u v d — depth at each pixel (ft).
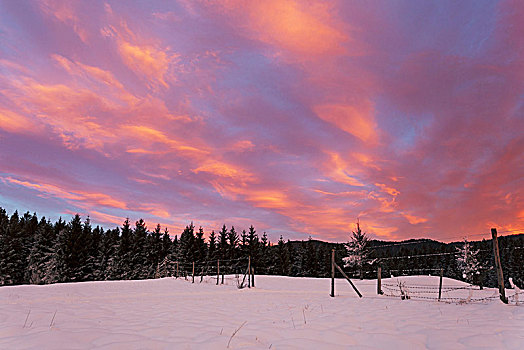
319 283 93.56
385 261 208.54
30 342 15.98
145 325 22.07
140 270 220.64
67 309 29.63
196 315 27.61
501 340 17.10
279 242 256.52
